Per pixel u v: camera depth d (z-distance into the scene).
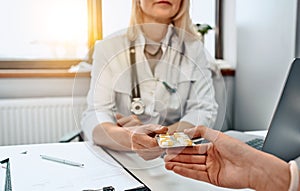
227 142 0.61
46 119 1.80
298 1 1.51
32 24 1.98
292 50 1.56
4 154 0.84
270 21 1.74
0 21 1.93
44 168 0.72
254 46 1.90
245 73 2.01
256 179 0.56
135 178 0.66
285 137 0.72
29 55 2.01
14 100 1.76
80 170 0.70
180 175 0.68
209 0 2.28
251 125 1.97
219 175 0.62
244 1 1.99
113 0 1.99
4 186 0.62
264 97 1.83
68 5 2.01
